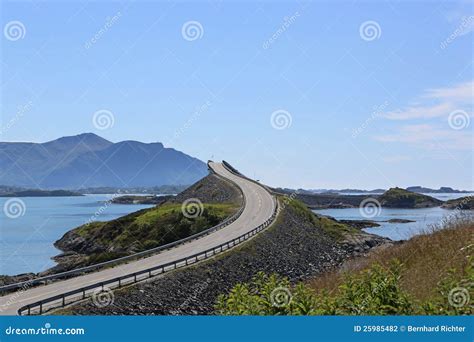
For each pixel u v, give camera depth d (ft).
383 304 46.68
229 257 171.01
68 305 97.55
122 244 253.65
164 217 270.26
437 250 82.94
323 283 104.12
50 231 377.50
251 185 390.01
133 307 108.37
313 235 278.87
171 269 141.18
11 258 257.14
